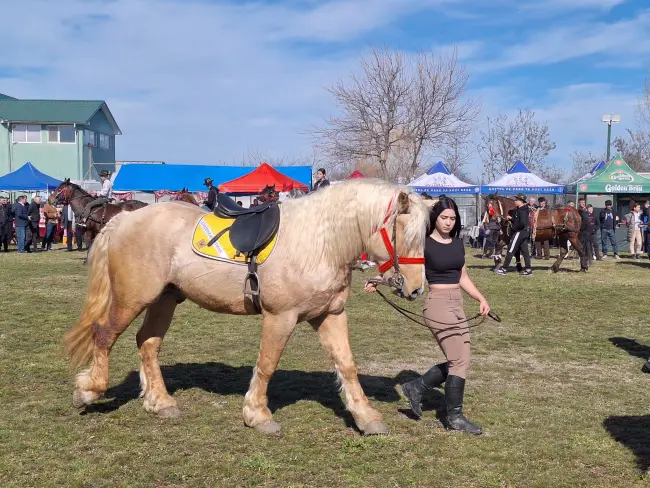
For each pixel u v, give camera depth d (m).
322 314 5.20
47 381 6.54
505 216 18.00
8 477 4.29
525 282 15.88
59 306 11.21
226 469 4.46
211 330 9.38
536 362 7.77
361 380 6.88
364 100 42.50
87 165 47.78
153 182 27.27
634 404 6.09
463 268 5.36
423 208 4.76
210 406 5.86
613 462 4.68
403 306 11.91
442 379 5.47
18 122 45.75
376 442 4.97
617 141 53.56
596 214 23.66
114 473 4.39
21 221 23.06
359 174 21.31
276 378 6.83
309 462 4.61
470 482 4.32
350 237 4.89
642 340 9.06
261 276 4.97
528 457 4.76
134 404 5.86
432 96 42.19
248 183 23.48
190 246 5.20
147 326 5.64
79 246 24.27
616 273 18.12
